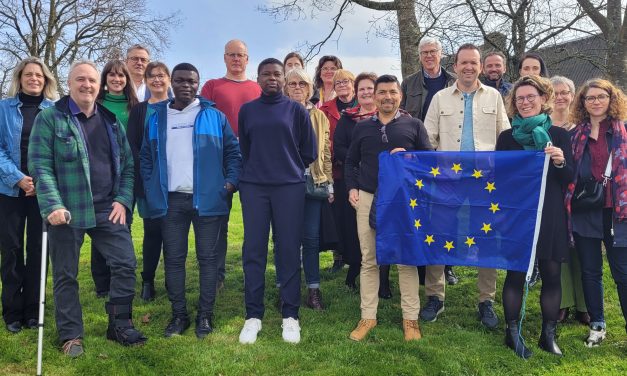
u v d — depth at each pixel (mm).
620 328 4496
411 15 9883
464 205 4230
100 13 21797
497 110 4816
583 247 4250
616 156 3994
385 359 3898
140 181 4645
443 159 4273
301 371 3777
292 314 4426
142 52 5742
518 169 4078
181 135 4379
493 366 3842
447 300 5262
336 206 5422
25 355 3980
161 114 4418
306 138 4512
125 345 4172
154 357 3930
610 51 9375
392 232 4270
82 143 3926
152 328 4566
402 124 4422
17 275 4348
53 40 21156
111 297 4227
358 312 4926
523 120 4062
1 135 4141
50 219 3719
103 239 4168
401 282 4418
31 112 4262
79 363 3848
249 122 4391
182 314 4512
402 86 5875
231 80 5645
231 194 4688
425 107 5629
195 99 4531
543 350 4086
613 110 4062
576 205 4141
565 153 3979
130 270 4207
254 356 4004
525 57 5566
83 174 3920
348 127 5082
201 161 4340
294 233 4383
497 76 5543
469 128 4805
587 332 4430
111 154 4141
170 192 4352
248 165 4406
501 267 4094
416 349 4047
